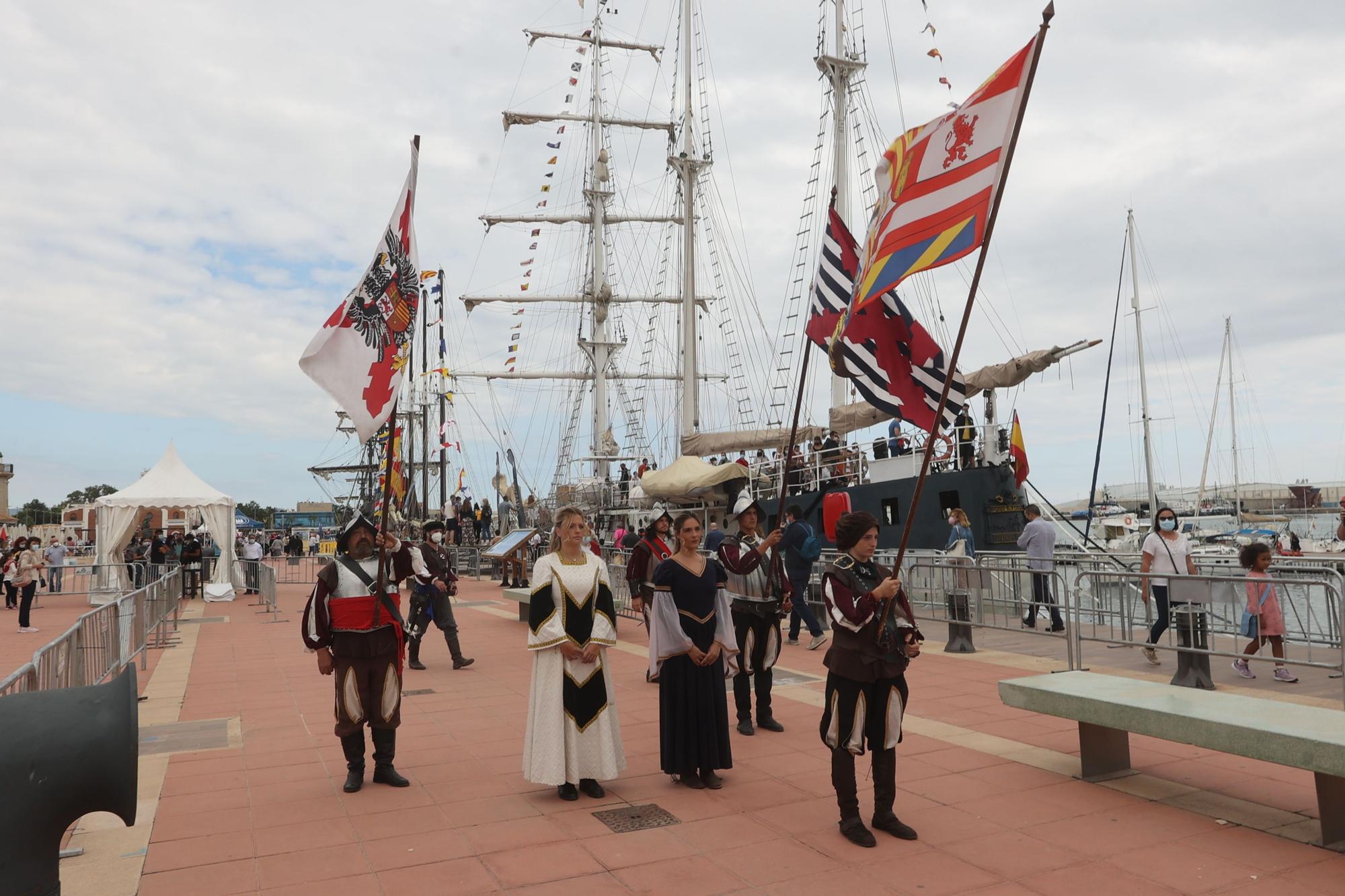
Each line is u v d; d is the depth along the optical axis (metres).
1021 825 5.04
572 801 5.66
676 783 6.05
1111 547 33.69
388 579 6.15
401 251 6.38
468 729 7.81
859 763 6.43
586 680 5.75
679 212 35.97
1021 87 4.93
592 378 43.50
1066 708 5.80
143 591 11.98
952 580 11.44
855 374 10.09
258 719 8.35
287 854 4.79
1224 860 4.49
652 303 43.59
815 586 13.87
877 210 6.26
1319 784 4.67
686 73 33.22
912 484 18.69
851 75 27.47
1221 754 6.43
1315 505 53.97
